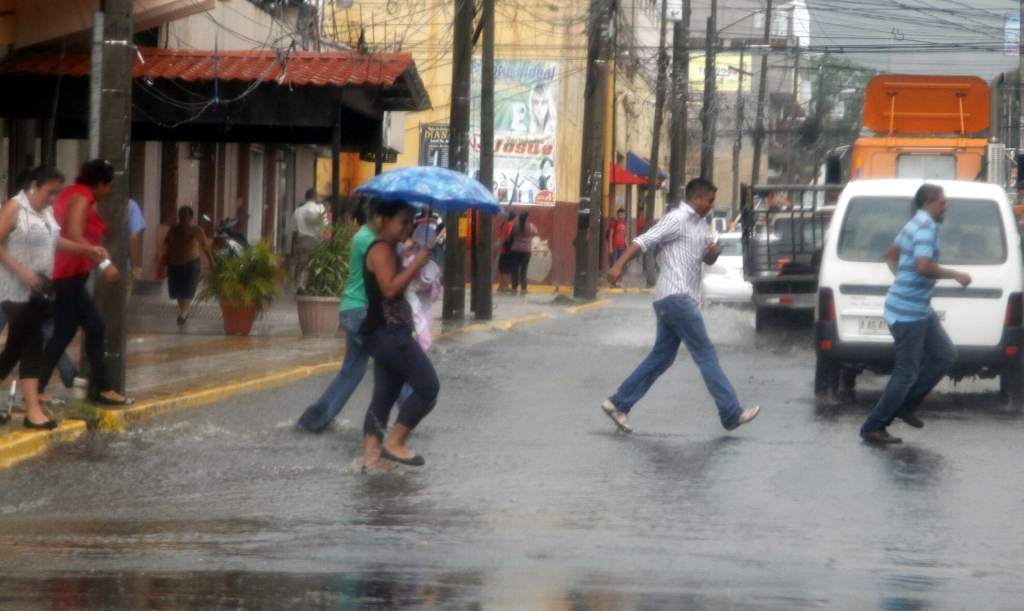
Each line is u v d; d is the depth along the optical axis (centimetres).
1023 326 3641
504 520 2184
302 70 5444
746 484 2520
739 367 4712
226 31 7312
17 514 2214
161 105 5428
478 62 11456
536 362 4803
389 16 11188
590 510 2270
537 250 11394
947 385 4300
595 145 8862
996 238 3650
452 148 6247
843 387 4000
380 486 2472
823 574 1855
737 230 8481
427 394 2633
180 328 5362
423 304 3138
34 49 5369
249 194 8725
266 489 2434
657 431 3183
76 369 3397
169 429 3061
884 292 3678
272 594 1703
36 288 2744
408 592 1720
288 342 4916
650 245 3119
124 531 2083
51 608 1630
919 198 3042
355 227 5297
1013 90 6247
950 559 1959
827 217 5641
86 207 2892
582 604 1673
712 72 13562
